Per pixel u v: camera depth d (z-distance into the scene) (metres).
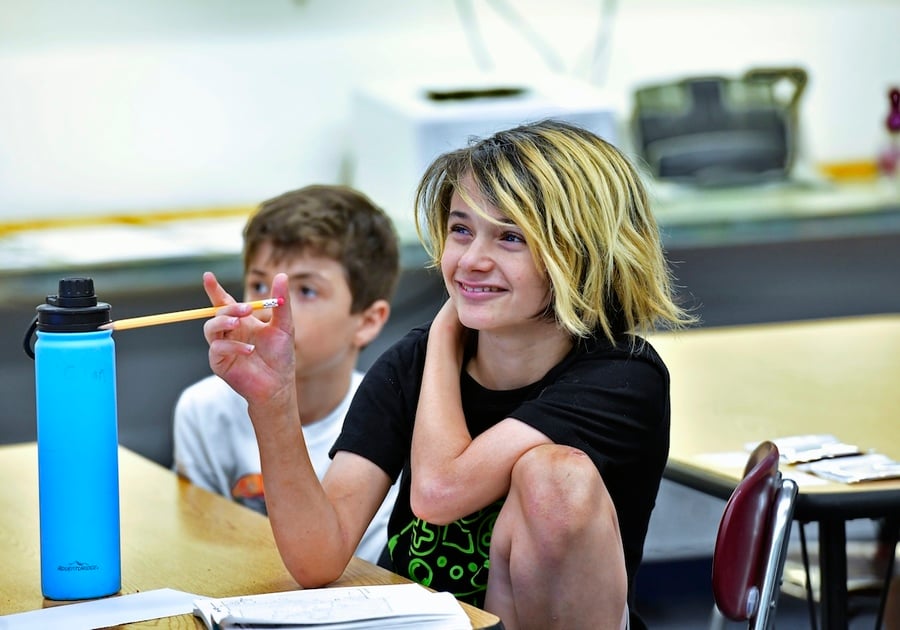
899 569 4.48
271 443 2.97
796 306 7.77
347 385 4.55
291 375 2.96
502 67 9.04
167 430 7.04
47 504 2.87
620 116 8.55
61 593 2.87
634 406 3.21
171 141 8.45
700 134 8.20
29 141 8.16
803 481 3.53
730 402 4.48
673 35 9.25
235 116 8.55
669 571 5.27
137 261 6.89
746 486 3.06
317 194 4.53
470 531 3.29
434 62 8.90
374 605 2.64
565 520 2.93
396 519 3.46
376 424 3.37
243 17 8.48
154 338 6.96
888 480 3.53
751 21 9.36
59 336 2.84
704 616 4.79
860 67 9.57
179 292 6.98
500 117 7.36
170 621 2.69
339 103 8.73
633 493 3.27
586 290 3.18
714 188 8.20
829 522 3.67
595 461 3.12
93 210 8.34
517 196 3.09
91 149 8.29
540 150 3.16
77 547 2.86
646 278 3.30
